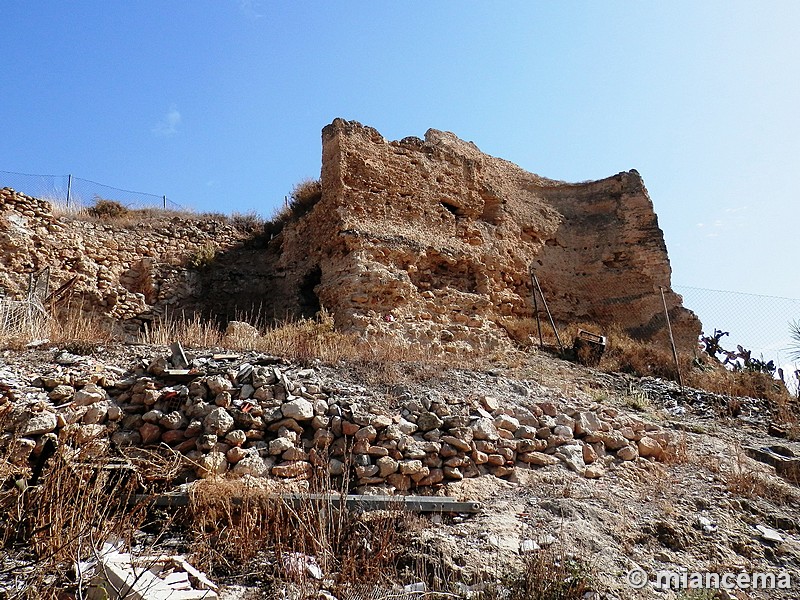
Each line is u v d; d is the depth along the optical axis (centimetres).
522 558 584
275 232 1978
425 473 739
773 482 878
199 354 888
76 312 1345
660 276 1998
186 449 702
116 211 1938
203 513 594
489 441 816
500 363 1310
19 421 648
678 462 919
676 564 648
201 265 1772
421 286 1614
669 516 734
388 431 763
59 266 1566
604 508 730
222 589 512
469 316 1620
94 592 466
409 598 525
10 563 505
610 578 590
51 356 821
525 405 924
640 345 1714
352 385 875
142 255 1758
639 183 2161
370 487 704
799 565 682
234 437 709
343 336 1180
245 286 1752
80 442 663
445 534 628
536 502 726
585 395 1133
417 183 1758
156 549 553
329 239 1605
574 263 2106
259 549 576
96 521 564
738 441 1053
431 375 982
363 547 585
